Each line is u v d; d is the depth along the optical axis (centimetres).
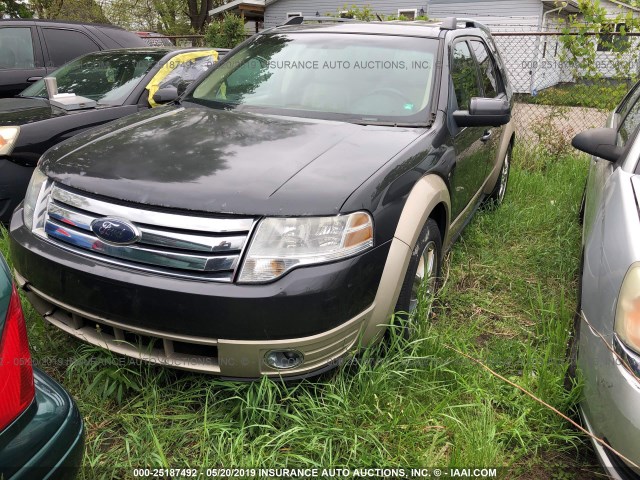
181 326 221
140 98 526
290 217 223
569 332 296
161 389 252
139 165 251
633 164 272
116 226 230
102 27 773
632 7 818
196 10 2719
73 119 455
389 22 425
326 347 230
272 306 216
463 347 285
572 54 734
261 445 227
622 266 212
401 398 247
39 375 176
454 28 409
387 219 251
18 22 708
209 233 222
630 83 710
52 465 156
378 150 280
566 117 727
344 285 227
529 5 1914
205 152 265
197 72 597
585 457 238
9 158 410
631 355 192
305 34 404
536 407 249
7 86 688
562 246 452
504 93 512
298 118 329
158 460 216
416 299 299
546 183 611
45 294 252
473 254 436
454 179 337
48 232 252
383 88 347
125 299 226
